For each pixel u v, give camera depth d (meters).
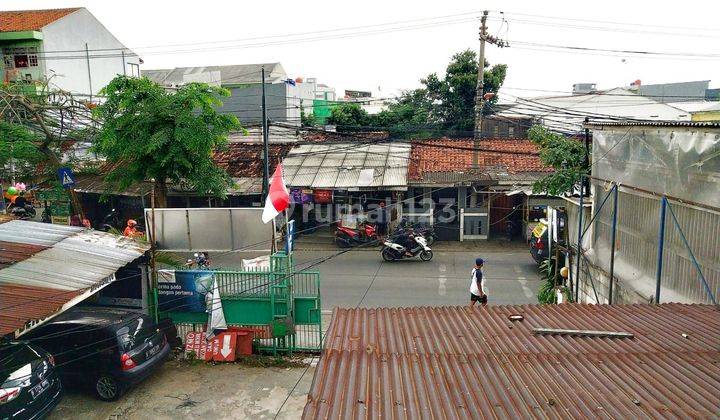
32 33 24.14
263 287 10.41
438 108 29.73
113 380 8.76
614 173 9.60
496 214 21.95
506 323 5.99
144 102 15.85
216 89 16.09
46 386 7.91
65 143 19.69
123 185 16.70
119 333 8.84
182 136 15.17
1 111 15.93
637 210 8.70
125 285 10.88
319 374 4.49
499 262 17.89
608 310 6.50
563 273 11.55
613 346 5.16
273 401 8.88
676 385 4.19
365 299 14.07
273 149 23.73
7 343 7.97
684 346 5.14
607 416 3.66
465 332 5.66
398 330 5.75
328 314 12.84
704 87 33.19
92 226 22.59
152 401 8.90
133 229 14.95
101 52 28.80
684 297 7.38
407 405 3.90
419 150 22.84
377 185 19.86
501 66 28.44
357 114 31.53
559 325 5.87
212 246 11.52
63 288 7.99
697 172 6.92
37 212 21.52
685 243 7.29
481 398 3.99
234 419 8.33
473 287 11.60
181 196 21.84
